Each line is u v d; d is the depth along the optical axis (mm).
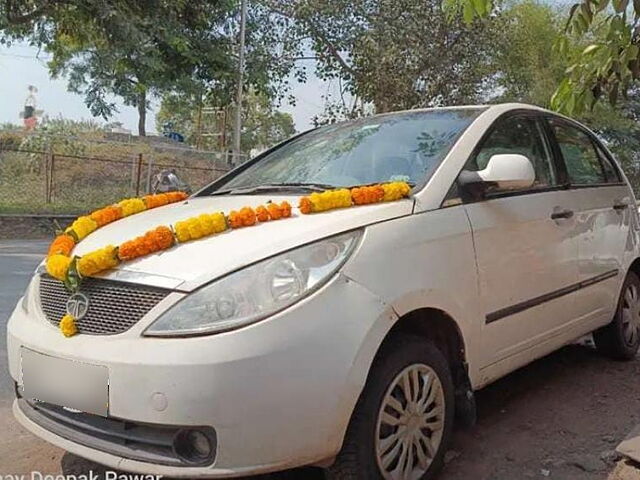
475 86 20734
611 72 3941
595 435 3518
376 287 2604
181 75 19625
